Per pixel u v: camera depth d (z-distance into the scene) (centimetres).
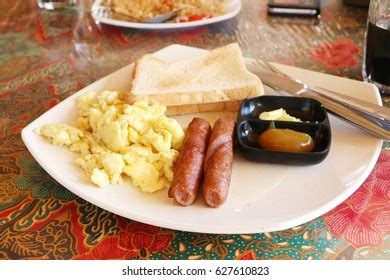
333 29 65
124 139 39
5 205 37
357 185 36
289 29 66
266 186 36
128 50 61
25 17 72
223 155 36
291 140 38
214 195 33
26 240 34
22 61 59
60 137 40
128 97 44
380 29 47
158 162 37
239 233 32
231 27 67
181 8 67
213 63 51
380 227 35
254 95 45
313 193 35
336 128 42
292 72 51
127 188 36
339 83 48
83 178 37
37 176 40
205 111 47
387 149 42
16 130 46
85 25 68
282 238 34
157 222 33
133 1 69
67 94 52
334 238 34
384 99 49
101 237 34
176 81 48
